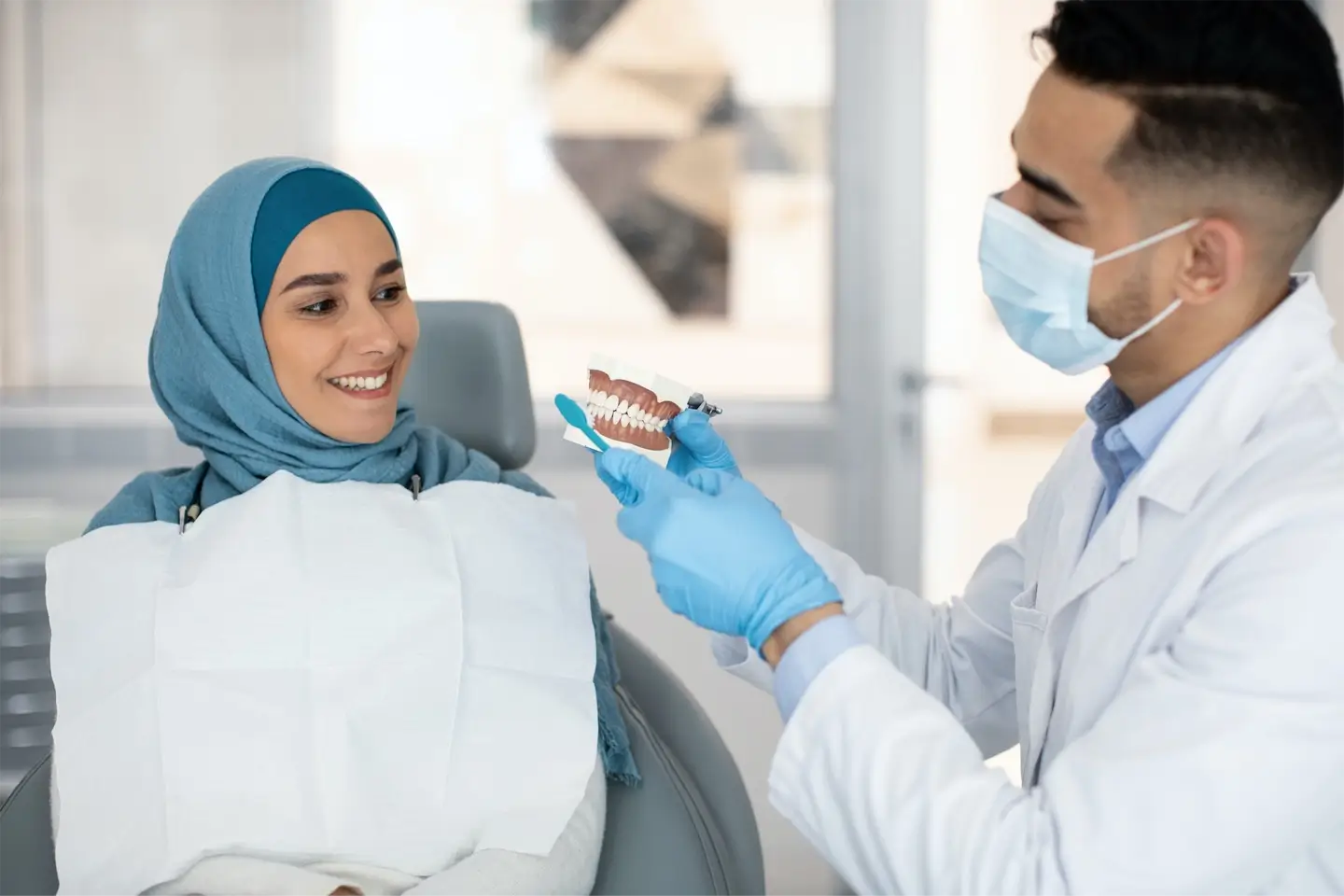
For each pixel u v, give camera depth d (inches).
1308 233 40.6
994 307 45.8
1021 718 49.5
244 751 54.6
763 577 42.3
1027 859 37.3
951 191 111.6
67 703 55.4
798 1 111.2
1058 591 46.4
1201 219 40.0
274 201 60.0
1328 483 38.1
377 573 58.0
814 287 113.7
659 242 112.5
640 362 113.2
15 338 108.3
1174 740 36.5
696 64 111.4
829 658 41.1
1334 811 36.8
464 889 51.6
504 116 110.4
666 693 67.6
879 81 110.8
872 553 114.0
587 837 56.7
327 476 61.7
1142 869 36.1
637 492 46.3
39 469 107.7
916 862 38.8
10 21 105.7
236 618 56.2
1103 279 41.6
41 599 104.0
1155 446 44.4
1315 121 38.4
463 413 69.9
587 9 110.2
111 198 108.0
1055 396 112.7
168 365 63.3
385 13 108.5
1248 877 36.8
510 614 59.6
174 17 106.9
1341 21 97.5
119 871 53.2
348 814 54.8
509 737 57.1
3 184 107.0
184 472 64.6
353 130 109.3
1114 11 39.6
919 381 111.9
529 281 112.0
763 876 64.7
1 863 55.7
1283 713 35.8
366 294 60.7
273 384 60.8
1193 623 38.3
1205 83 38.4
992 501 113.7
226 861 53.3
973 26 110.0
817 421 113.3
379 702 56.2
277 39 107.9
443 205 110.7
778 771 41.4
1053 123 41.3
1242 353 41.9
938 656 56.2
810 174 112.8
